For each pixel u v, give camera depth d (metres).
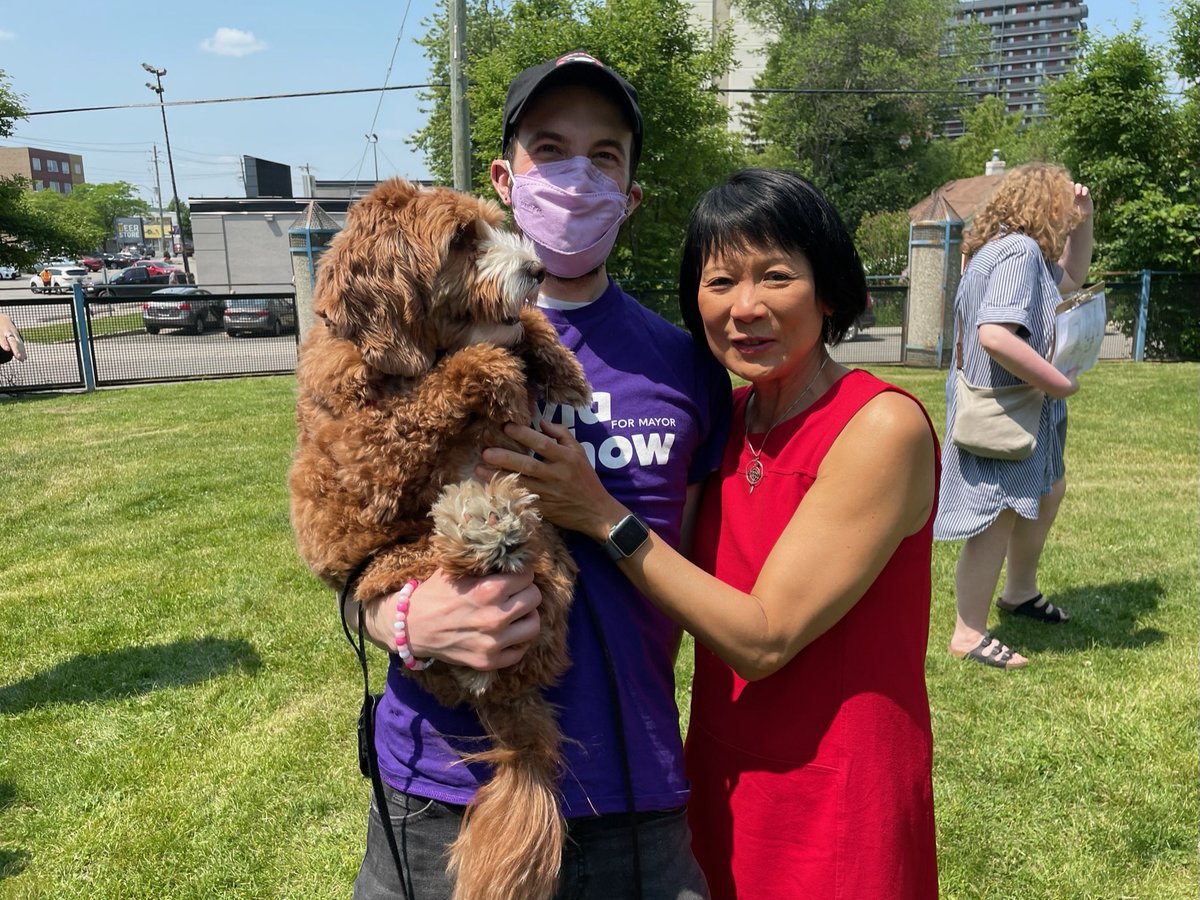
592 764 1.64
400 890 1.68
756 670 1.64
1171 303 15.94
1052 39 137.62
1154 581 5.40
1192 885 2.89
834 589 1.61
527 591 1.49
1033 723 3.82
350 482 1.56
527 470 1.57
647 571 1.62
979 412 4.15
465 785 1.61
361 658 1.75
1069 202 4.22
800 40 41.47
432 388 1.54
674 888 1.66
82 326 13.82
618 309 1.94
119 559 6.20
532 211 1.92
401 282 1.56
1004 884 2.93
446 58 32.03
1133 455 8.57
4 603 5.43
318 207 15.58
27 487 8.07
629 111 1.98
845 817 1.66
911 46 41.19
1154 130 16.09
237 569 5.96
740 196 1.70
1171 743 3.63
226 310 16.39
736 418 1.98
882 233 31.11
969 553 4.45
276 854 3.19
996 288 3.99
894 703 1.70
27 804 3.49
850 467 1.64
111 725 4.03
